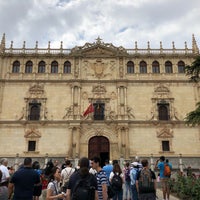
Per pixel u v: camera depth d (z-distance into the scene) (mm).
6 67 55750
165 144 51594
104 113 53562
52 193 10766
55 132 51812
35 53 56438
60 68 56125
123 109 53281
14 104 53406
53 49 57438
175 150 50906
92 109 50969
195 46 58219
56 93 54438
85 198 8070
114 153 51062
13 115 52656
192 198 19625
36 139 51281
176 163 49906
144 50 57969
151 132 52000
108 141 52219
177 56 57094
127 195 19578
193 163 49906
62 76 55562
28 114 52969
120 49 57688
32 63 56625
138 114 53312
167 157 50312
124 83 54844
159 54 57000
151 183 13188
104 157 52219
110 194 13570
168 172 19422
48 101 53844
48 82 55062
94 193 8344
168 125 52500
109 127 52531
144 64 57312
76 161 45875
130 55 57094
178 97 54562
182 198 21828
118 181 15781
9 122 52000
